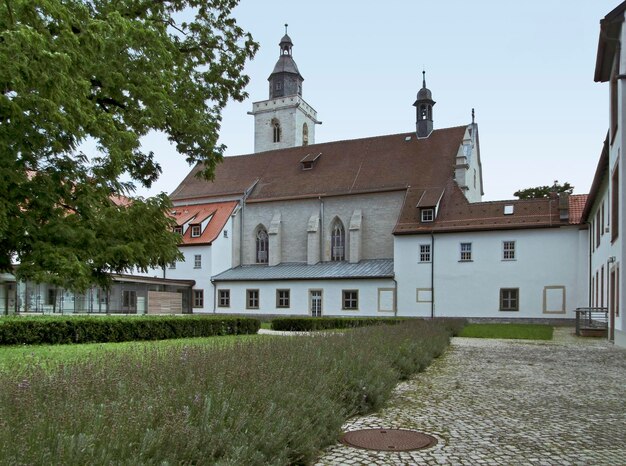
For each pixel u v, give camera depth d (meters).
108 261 14.57
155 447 3.69
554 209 38.41
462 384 10.93
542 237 37.69
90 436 3.44
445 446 6.34
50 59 11.20
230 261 51.94
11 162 12.27
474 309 39.09
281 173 54.47
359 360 8.81
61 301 37.56
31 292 35.47
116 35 15.16
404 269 41.47
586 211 32.72
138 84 16.20
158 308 45.91
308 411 5.90
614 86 21.69
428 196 42.25
